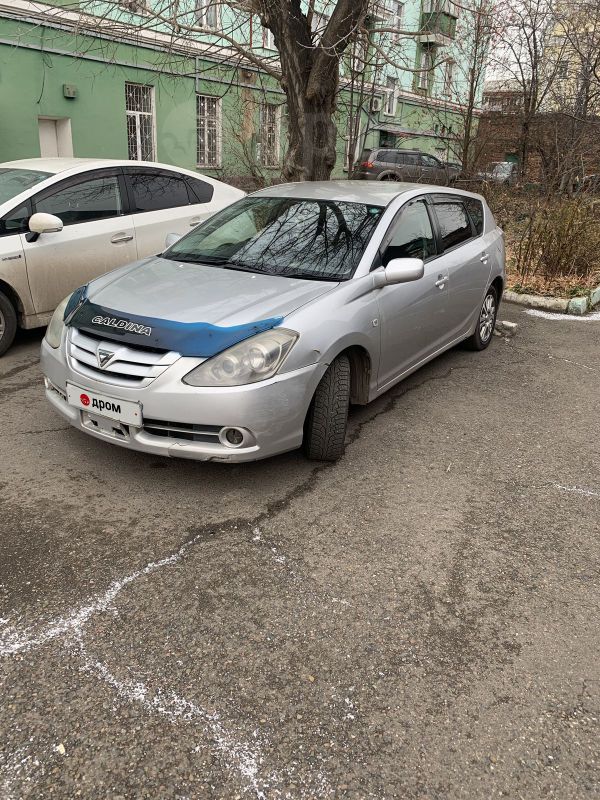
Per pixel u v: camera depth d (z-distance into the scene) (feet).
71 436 12.87
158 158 55.83
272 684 7.23
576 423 14.75
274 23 23.84
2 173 18.71
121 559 9.21
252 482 11.41
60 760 6.24
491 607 8.64
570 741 6.70
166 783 6.07
